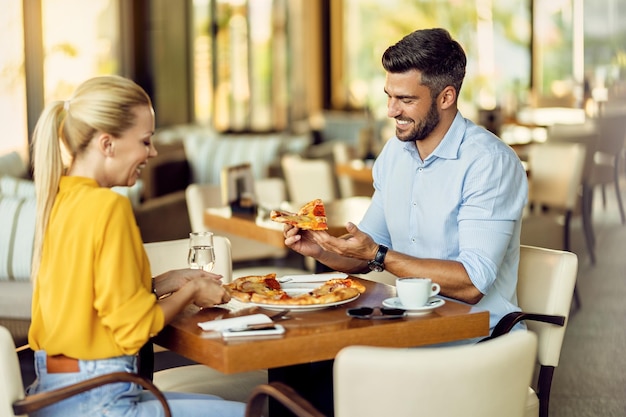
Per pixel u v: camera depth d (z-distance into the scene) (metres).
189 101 10.52
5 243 4.96
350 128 11.62
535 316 3.17
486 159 3.11
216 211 4.97
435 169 3.23
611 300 6.27
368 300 2.91
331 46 12.73
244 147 8.77
